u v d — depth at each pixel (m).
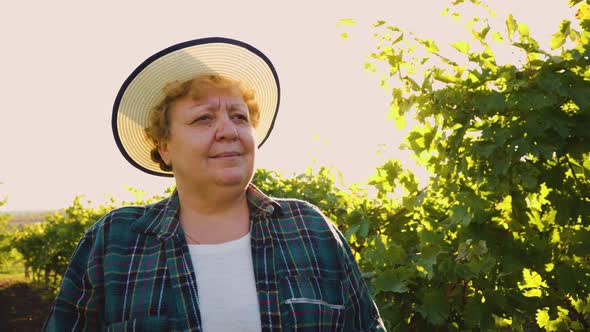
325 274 1.85
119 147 2.05
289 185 5.24
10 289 12.73
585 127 2.46
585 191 2.62
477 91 2.53
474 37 2.61
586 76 2.46
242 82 1.97
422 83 2.62
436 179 2.79
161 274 1.73
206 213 1.84
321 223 1.94
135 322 1.68
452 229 2.81
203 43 1.92
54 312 1.74
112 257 1.75
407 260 2.91
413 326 2.99
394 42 2.71
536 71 2.50
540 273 2.77
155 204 1.91
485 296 2.74
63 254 10.66
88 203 10.72
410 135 2.77
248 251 1.81
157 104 1.89
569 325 3.12
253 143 1.85
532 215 2.79
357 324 1.91
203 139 1.78
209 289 1.73
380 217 3.34
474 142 2.53
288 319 1.74
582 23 2.52
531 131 2.45
